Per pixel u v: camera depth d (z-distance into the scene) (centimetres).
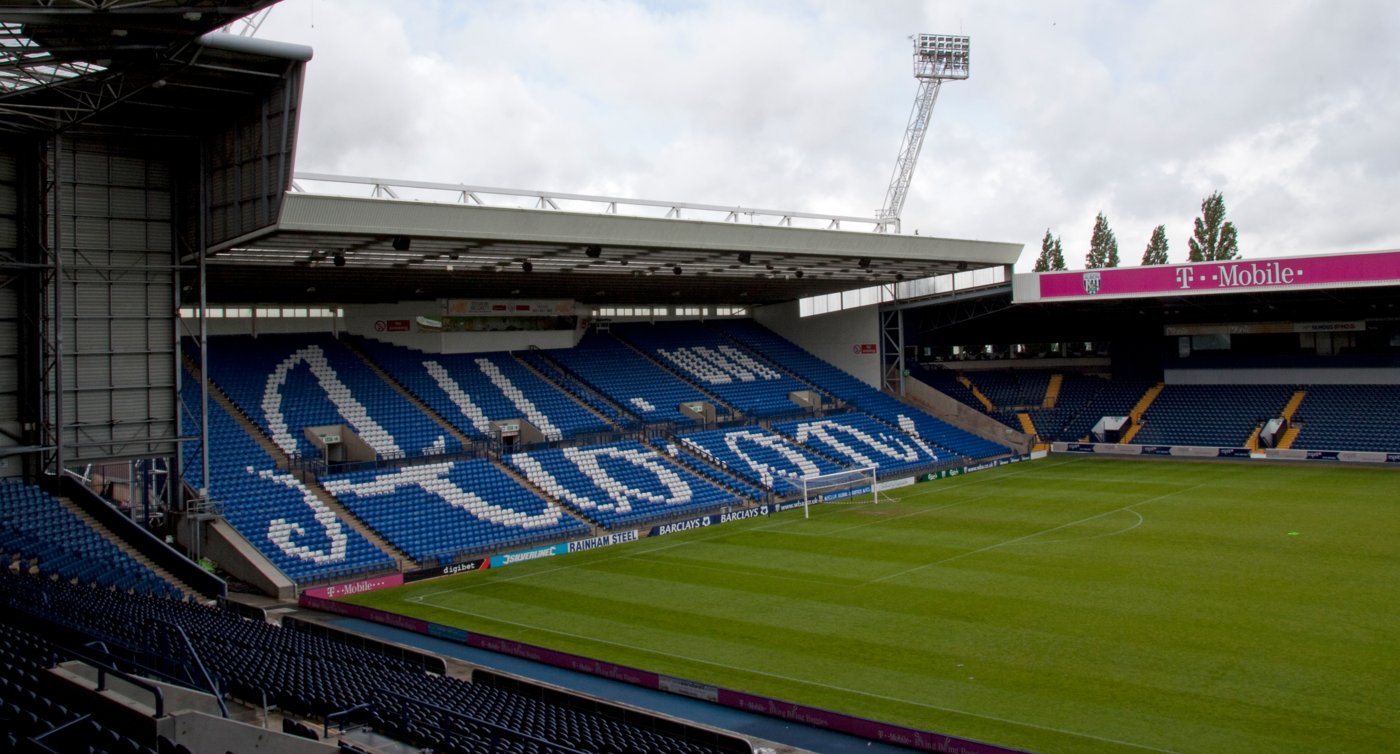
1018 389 7431
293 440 4531
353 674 2147
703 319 7456
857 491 5419
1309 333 6594
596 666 2480
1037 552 3688
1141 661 2389
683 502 4884
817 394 6738
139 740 1322
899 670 2403
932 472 5897
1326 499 4600
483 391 5534
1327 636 2523
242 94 3188
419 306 5709
